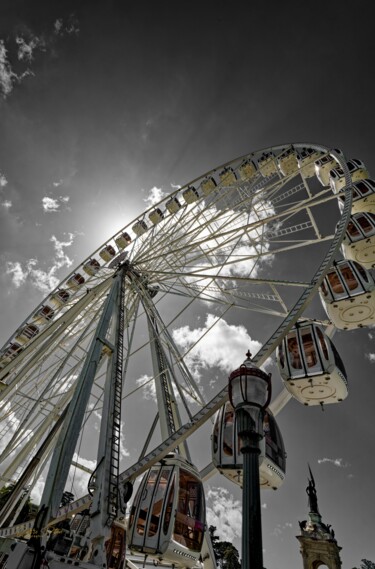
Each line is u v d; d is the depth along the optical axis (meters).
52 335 22.06
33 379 22.08
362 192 22.73
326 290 15.92
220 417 11.51
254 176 30.59
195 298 23.36
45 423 19.67
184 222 28.70
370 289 15.16
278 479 10.70
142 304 23.62
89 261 32.50
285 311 19.39
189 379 18.03
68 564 8.59
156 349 20.53
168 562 11.50
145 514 11.09
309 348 12.75
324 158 27.59
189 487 11.80
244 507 5.38
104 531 9.87
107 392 13.31
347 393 12.80
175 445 10.69
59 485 10.22
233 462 10.33
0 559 8.18
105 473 10.88
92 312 26.23
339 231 16.09
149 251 27.56
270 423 11.24
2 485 17.70
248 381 6.54
